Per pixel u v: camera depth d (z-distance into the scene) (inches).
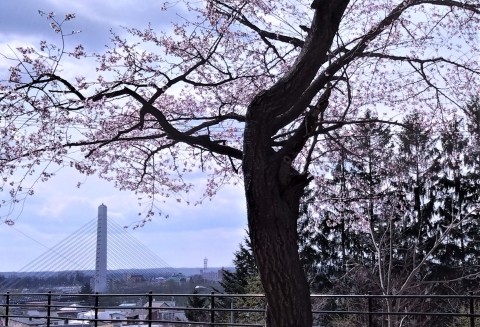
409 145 524.7
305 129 251.0
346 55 310.8
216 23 400.5
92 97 317.1
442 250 1294.3
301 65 258.4
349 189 537.6
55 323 735.7
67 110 341.7
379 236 1065.5
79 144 355.3
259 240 239.3
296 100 262.1
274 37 394.3
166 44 401.4
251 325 448.5
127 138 340.8
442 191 1314.0
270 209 240.7
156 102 418.3
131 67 381.4
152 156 425.7
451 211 1257.4
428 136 478.6
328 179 523.5
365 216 639.8
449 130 484.1
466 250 1312.7
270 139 255.1
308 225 1405.0
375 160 515.8
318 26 263.9
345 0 267.7
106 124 404.5
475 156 832.9
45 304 609.9
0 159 368.8
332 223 601.9
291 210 246.5
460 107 428.5
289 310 236.1
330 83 372.8
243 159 250.7
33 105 341.7
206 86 383.2
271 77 404.2
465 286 1269.7
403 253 1206.9
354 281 1070.4
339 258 1462.8
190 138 314.2
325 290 1488.7
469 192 1325.0
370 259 1203.2
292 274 237.9
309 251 1494.8
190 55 406.0
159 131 424.2
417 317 960.9
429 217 1290.6
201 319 1299.2
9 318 660.1
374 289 1000.9
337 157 492.1
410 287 962.1
